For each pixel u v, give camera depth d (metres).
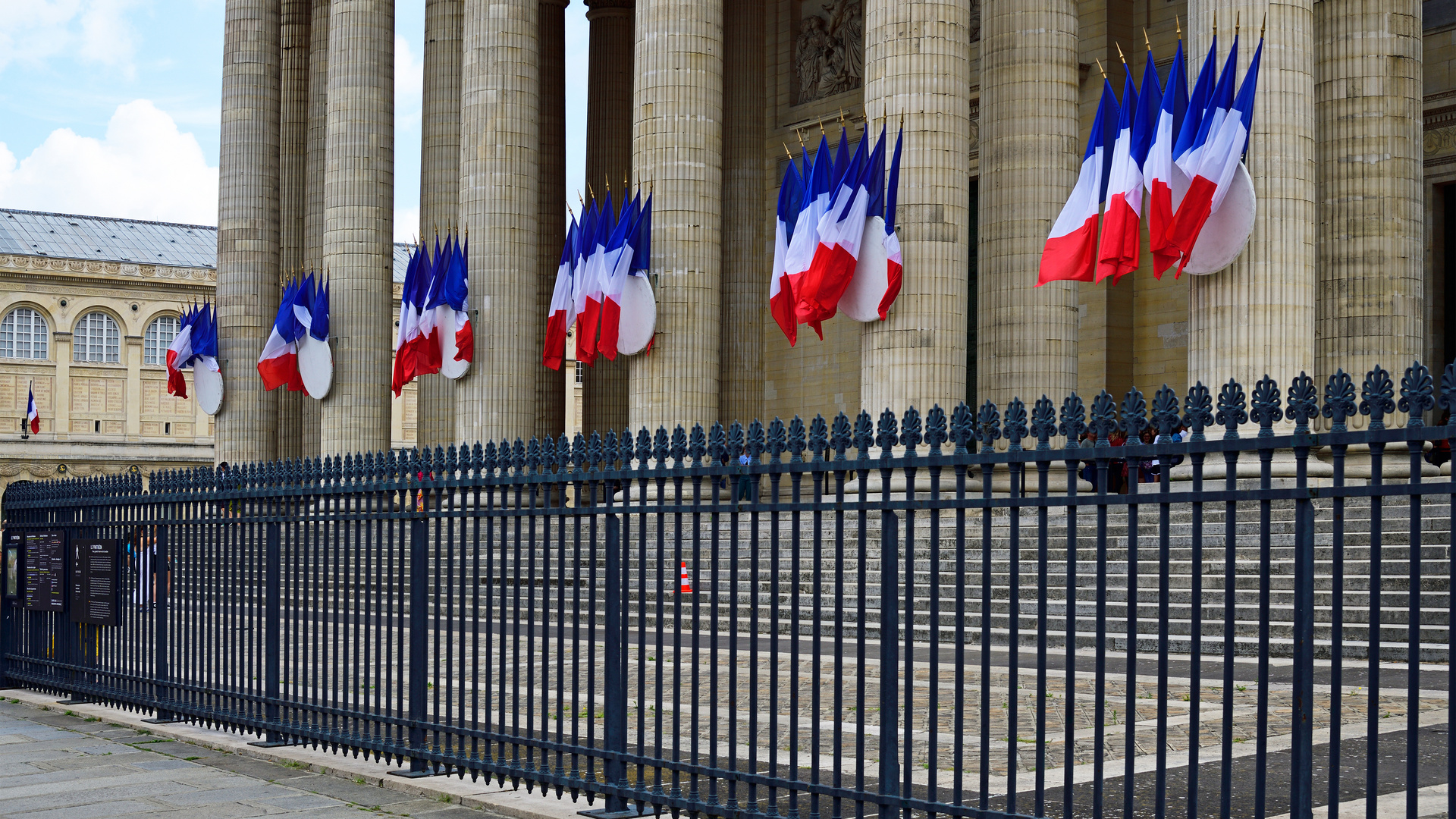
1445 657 17.11
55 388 107.31
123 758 13.58
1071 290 33.78
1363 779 10.54
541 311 53.03
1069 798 7.03
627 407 52.38
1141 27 41.09
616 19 53.59
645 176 36.38
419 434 49.34
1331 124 29.78
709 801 9.23
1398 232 29.28
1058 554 24.03
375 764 12.42
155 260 114.75
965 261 30.97
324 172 53.12
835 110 49.53
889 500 8.09
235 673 14.49
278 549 13.80
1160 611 6.81
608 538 10.17
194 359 50.94
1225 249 25.56
